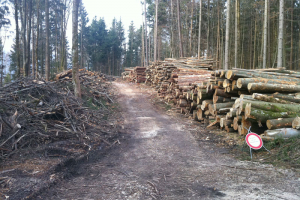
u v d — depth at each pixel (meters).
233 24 25.48
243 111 6.22
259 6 23.72
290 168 4.57
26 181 3.83
